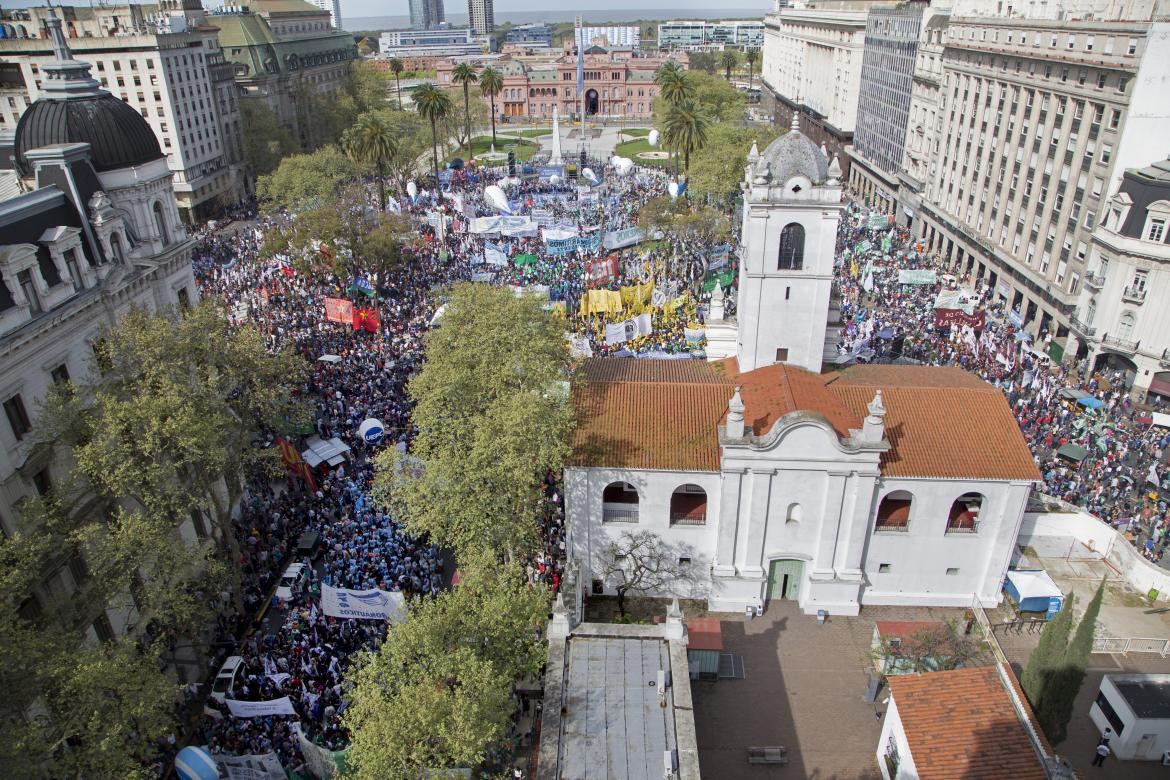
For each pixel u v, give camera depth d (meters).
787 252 50.53
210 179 151.50
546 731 32.16
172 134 140.25
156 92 137.38
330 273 101.56
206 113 152.25
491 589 39.50
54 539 42.22
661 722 32.91
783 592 52.44
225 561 48.72
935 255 123.25
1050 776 33.38
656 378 54.69
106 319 53.94
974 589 51.38
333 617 49.28
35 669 33.19
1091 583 54.19
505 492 47.31
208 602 48.00
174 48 140.00
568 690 34.50
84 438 45.62
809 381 51.84
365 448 67.38
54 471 48.31
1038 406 71.31
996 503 48.41
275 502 61.34
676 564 51.84
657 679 35.12
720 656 47.81
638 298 82.69
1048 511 58.09
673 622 36.78
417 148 167.88
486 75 194.75
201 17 162.38
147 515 45.59
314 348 82.62
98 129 56.59
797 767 41.53
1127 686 42.94
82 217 53.31
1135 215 75.94
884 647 46.69
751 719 44.28
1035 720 35.78
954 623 50.28
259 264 108.44
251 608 52.12
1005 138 100.94
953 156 116.38
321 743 40.84
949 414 50.28
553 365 51.53
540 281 98.38
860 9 185.38
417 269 105.75
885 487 48.06
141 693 34.91
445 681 33.75
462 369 49.19
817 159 48.50
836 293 55.16
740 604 51.38
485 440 45.38
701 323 82.44
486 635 36.09
